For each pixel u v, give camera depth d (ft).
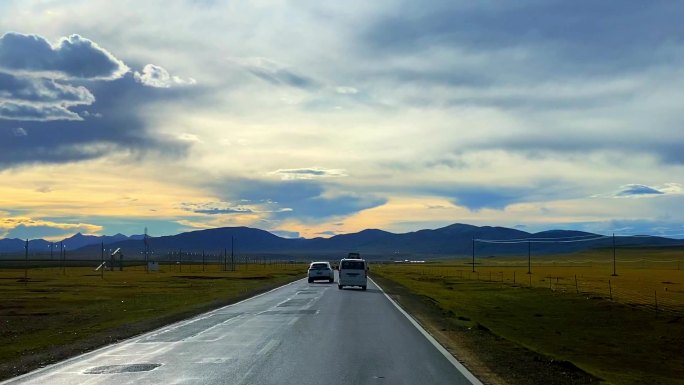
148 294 158.30
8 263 575.79
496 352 54.49
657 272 388.78
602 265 589.73
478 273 366.43
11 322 90.48
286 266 579.48
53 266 489.26
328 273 216.74
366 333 66.69
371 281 230.68
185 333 68.13
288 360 47.78
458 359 48.91
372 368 44.11
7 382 40.14
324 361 47.26
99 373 42.98
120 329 73.82
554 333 113.80
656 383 67.31
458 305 144.25
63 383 39.47
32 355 53.72
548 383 40.16
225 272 363.76
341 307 104.17
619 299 169.37
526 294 189.67
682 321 127.95
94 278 267.80
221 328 72.49
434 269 462.60
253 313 93.30
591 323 129.29
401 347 55.67
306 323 77.56
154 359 49.19
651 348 103.71
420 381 39.29
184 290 175.73
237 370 43.29
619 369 79.97
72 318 95.76
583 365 72.49
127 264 566.77
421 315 91.04
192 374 41.86
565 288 214.69
